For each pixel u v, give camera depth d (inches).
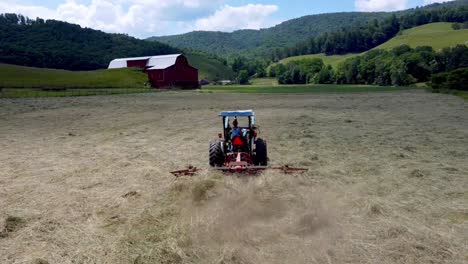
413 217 278.7
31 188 357.7
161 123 894.4
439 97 1764.3
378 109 1226.6
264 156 409.1
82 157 498.0
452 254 221.5
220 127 809.5
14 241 244.8
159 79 3484.3
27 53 5689.0
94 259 219.1
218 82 6294.3
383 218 274.8
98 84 3083.2
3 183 375.9
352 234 247.1
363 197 319.3
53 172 417.4
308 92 2672.2
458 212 288.7
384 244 233.3
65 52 6476.4
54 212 294.8
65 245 238.5
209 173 376.5
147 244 235.8
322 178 380.5
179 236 243.3
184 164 449.7
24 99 1705.2
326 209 286.8
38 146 584.4
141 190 346.9
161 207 302.0
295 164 442.9
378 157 482.3
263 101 1734.7
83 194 338.0
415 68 4266.7
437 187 351.3
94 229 262.2
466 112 1070.4
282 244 233.0
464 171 406.3
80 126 837.8
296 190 333.4
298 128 767.7
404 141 598.9
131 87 3051.2
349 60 5398.6
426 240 238.7
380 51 5521.7
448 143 577.0
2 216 285.4
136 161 470.3
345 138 633.6
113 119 983.0
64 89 2504.9
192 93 2559.1
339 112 1137.4
